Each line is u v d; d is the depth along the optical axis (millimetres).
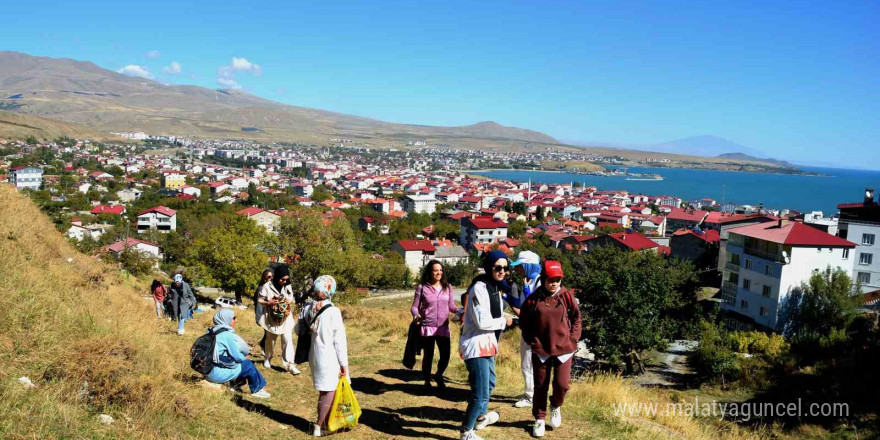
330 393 6504
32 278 9492
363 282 38219
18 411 5012
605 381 10156
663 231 115688
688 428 8375
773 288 37438
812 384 21703
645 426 7766
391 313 20312
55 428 5012
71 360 6547
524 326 6672
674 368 29875
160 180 169750
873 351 22516
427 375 8727
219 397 7293
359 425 6996
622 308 28438
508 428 6934
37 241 14500
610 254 31047
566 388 6605
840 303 33531
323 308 6441
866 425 17234
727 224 56031
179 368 8367
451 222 131250
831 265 37281
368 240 90562
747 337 30578
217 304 26609
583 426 7203
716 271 56812
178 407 6340
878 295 39344
